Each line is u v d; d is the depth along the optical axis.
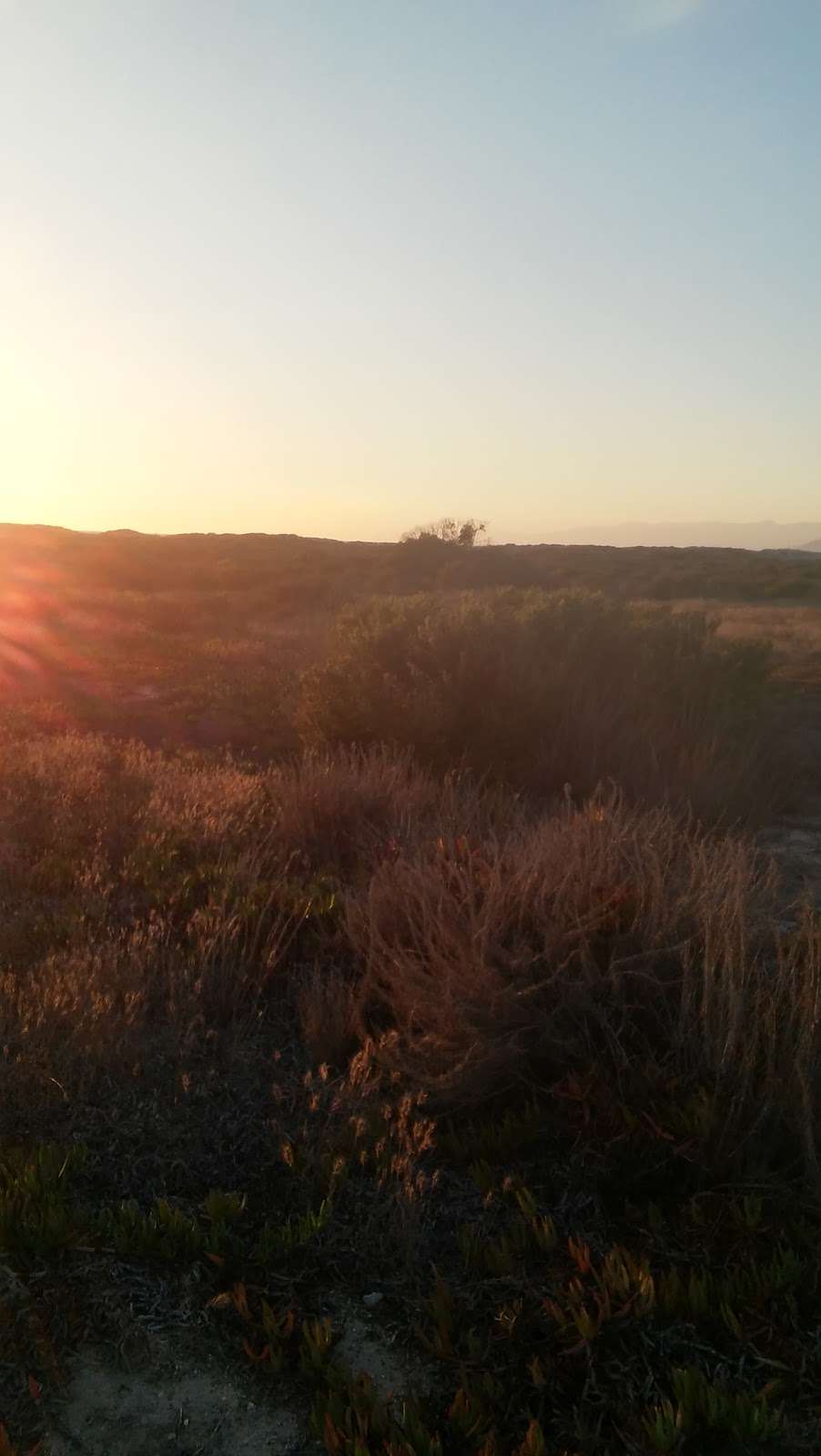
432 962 4.57
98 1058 3.96
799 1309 2.99
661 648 11.51
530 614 11.75
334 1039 4.40
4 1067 3.79
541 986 4.09
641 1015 4.19
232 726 12.27
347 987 4.89
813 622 28.97
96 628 21.92
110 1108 3.82
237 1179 3.60
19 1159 3.49
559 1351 2.89
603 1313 2.90
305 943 5.33
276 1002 4.91
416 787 7.61
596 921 4.29
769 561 61.28
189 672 16.27
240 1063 4.19
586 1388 2.73
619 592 47.47
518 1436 2.63
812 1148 3.35
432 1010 4.22
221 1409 2.71
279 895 5.78
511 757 9.43
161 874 6.35
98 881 5.85
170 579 46.44
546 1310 3.00
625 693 10.39
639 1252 3.26
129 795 7.93
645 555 67.88
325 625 22.50
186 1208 3.45
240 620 28.42
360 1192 3.50
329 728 10.24
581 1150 3.71
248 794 7.92
